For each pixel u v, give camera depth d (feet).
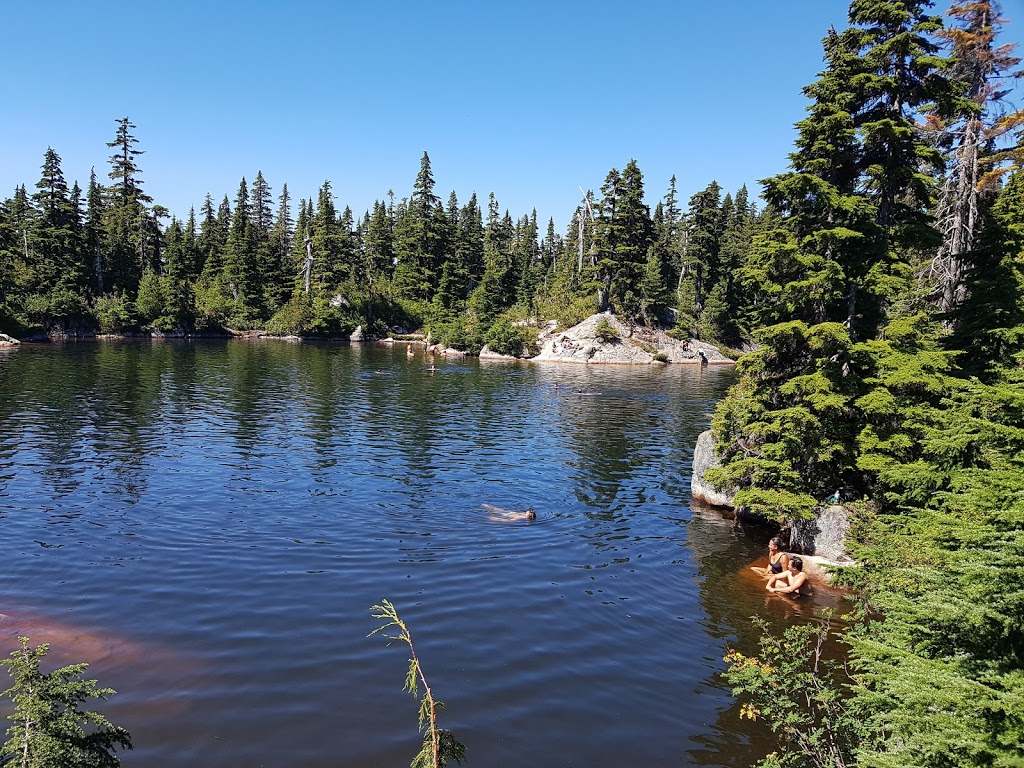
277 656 34.73
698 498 71.56
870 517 49.75
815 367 59.06
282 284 361.10
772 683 27.86
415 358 242.17
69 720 17.52
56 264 259.39
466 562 49.96
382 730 28.68
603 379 190.29
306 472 73.97
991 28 75.15
